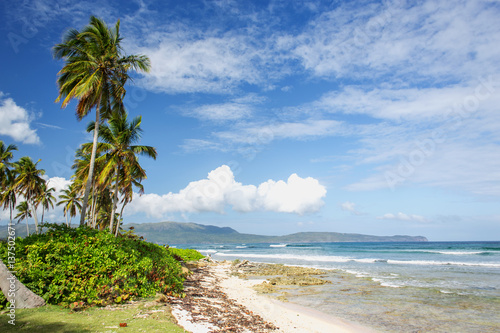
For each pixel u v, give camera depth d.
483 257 46.19
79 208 51.34
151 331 6.60
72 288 8.21
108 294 8.82
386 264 37.72
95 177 26.00
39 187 45.00
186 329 7.36
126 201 32.75
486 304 14.41
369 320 11.63
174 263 15.67
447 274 25.88
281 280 22.55
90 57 17.56
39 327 6.14
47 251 9.02
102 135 23.38
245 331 8.30
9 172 38.88
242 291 16.94
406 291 17.98
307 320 11.27
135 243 14.05
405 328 10.66
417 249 78.19
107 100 19.44
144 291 9.90
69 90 17.69
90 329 6.32
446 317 12.11
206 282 18.11
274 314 11.56
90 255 9.41
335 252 74.75
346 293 17.50
